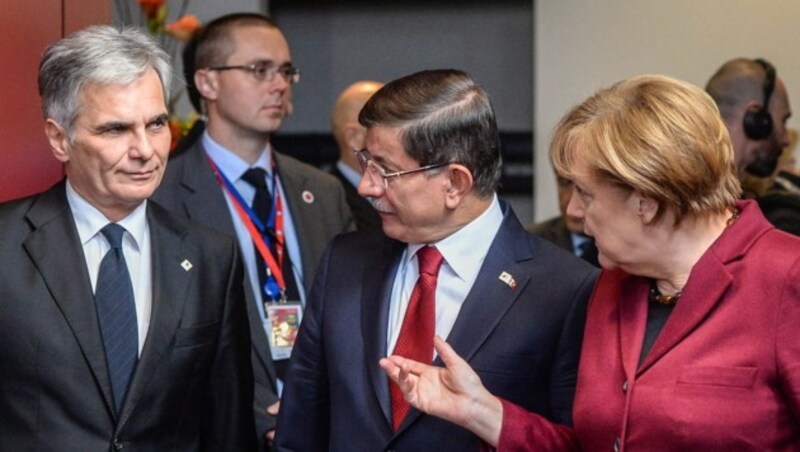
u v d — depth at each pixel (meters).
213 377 2.67
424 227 2.41
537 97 6.23
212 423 2.68
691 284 2.03
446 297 2.45
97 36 2.42
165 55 2.50
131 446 2.48
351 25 6.71
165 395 2.53
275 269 3.45
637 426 2.02
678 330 2.03
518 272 2.44
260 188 3.54
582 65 6.18
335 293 2.56
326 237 3.59
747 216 2.06
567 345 2.36
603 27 6.15
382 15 6.70
